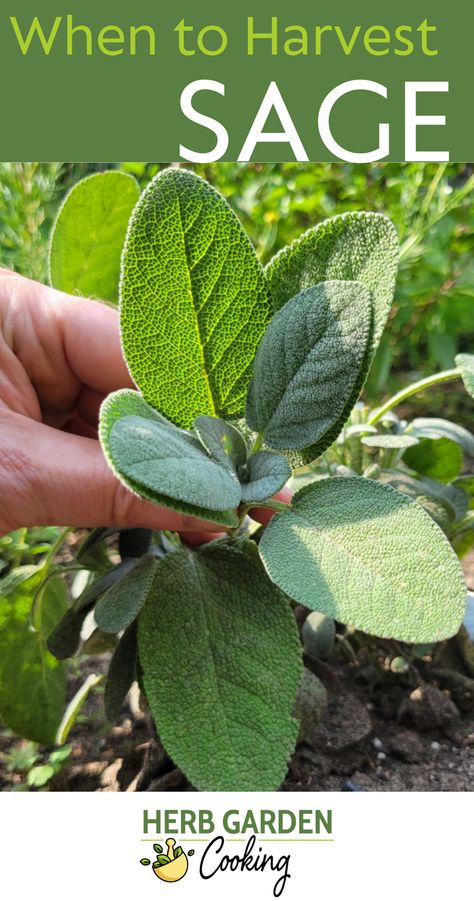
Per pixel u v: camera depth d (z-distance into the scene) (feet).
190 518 0.67
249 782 0.55
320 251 0.58
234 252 0.57
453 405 2.26
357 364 0.53
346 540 0.52
